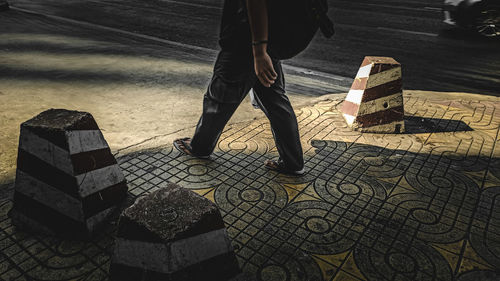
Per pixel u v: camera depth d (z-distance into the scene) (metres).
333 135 3.40
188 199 1.55
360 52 7.10
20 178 1.99
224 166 2.82
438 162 2.95
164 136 3.31
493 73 6.03
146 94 4.52
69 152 1.89
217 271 1.55
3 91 4.36
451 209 2.37
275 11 1.93
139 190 2.47
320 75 5.76
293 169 2.67
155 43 7.43
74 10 10.73
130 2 12.23
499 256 1.99
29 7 10.96
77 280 1.76
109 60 6.00
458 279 1.83
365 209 2.36
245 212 2.30
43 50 6.43
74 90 4.54
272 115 2.45
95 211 2.04
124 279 1.56
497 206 2.40
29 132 1.90
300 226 2.19
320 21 1.99
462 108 4.17
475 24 8.10
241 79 2.25
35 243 1.98
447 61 6.62
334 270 1.87
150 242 1.42
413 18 10.31
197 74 5.44
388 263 1.92
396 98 3.40
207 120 2.54
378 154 3.06
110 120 3.72
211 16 10.37
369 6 12.16
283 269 1.87
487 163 2.95
